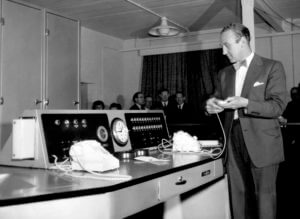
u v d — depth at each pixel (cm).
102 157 132
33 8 443
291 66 701
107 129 173
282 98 167
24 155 136
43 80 452
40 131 138
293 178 430
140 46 855
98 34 777
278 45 714
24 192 98
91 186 105
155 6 584
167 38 824
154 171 131
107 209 104
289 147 520
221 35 179
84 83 739
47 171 131
